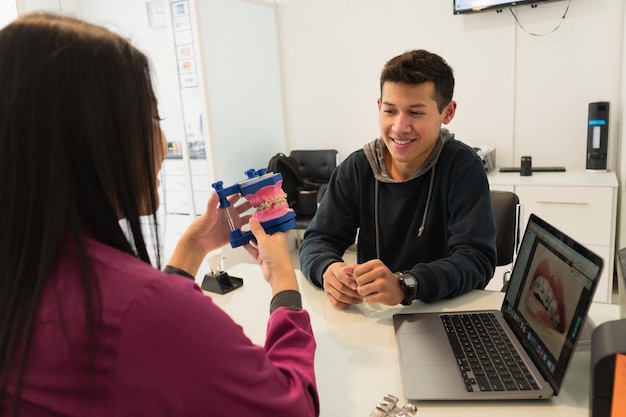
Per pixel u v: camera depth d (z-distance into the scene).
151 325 0.45
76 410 0.46
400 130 1.29
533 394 0.77
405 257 1.48
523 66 3.10
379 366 0.92
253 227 0.84
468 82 3.27
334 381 0.88
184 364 0.46
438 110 1.31
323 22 3.66
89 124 0.47
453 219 1.37
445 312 1.11
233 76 3.34
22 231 0.45
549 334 0.82
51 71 0.45
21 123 0.44
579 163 3.09
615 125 2.93
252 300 1.28
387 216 1.48
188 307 0.47
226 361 0.48
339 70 3.70
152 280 0.47
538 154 3.18
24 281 0.45
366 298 1.12
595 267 0.71
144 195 0.55
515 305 1.00
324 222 1.53
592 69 2.93
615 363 0.59
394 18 3.42
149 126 0.53
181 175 4.17
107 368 0.45
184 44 3.14
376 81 3.60
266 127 3.74
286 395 0.56
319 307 1.21
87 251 0.46
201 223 0.91
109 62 0.48
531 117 3.15
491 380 0.82
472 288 1.25
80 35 0.48
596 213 2.56
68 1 4.05
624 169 2.68
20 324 0.45
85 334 0.44
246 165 3.52
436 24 3.29
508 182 2.71
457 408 0.78
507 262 1.65
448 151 1.40
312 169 3.76
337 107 3.78
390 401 0.80
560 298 0.80
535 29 3.01
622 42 2.82
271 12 3.73
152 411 0.46
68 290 0.45
